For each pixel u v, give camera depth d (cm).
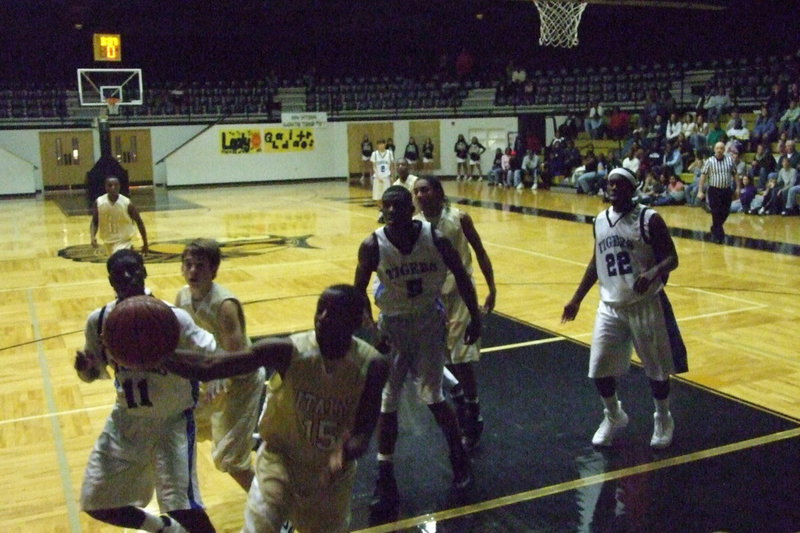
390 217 438
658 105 2408
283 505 325
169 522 375
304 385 318
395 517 444
